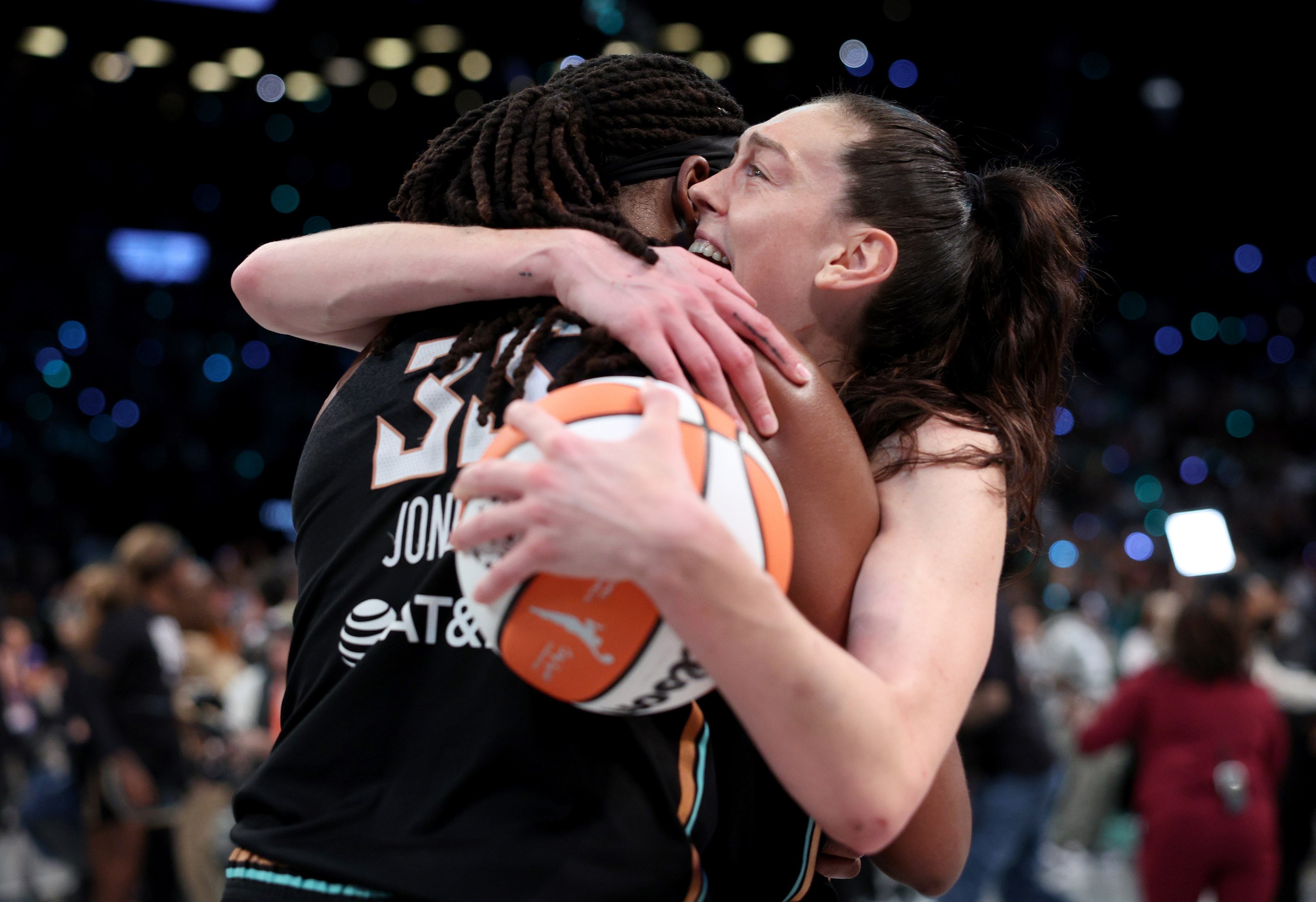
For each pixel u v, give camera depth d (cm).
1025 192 130
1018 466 114
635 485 77
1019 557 143
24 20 1127
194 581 492
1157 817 384
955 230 121
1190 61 1291
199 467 1588
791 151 116
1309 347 1606
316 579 102
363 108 1512
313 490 106
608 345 95
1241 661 386
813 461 98
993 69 1251
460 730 92
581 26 1112
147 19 1141
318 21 1140
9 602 808
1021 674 425
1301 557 1172
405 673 95
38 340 1588
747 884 102
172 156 1596
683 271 100
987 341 129
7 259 1605
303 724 97
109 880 437
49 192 1586
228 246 1678
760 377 97
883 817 83
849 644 95
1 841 634
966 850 116
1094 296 160
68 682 442
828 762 81
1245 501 1283
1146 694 395
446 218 117
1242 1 1161
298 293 110
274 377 1667
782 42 1176
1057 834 545
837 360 123
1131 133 1438
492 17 1125
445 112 1505
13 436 1537
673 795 94
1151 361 1628
